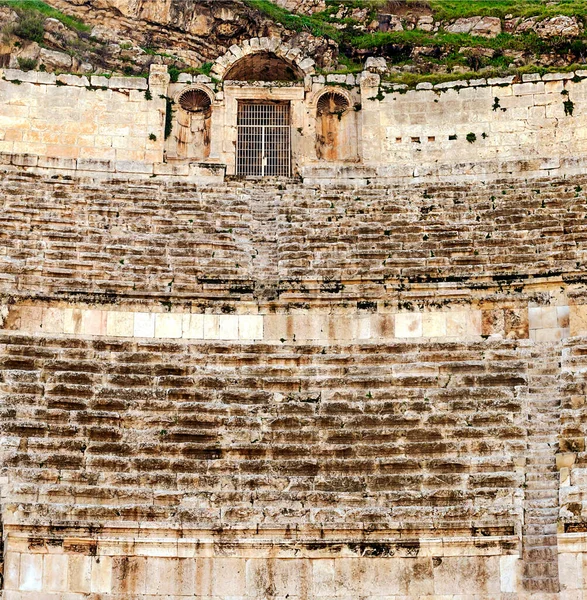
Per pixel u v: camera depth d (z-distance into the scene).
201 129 35.75
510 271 26.84
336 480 20.41
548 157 32.97
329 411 22.19
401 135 35.03
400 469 20.75
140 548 19.06
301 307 26.05
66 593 18.81
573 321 25.41
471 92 35.06
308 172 32.88
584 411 21.44
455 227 29.05
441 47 42.34
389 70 39.81
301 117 35.72
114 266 26.72
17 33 38.38
